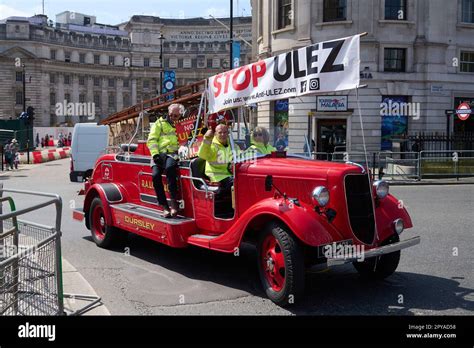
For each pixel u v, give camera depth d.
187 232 6.85
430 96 28.88
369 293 6.12
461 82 29.64
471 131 30.28
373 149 27.92
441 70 29.08
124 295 6.06
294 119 26.91
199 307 5.63
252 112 7.94
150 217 7.27
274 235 5.60
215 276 6.88
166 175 7.25
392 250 5.65
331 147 27.72
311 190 5.77
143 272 7.08
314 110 27.03
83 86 102.94
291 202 5.66
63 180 22.00
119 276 6.88
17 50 93.12
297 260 5.41
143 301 5.84
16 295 4.82
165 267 7.34
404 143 27.42
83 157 19.47
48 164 34.38
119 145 9.73
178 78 109.12
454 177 21.89
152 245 8.82
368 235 5.90
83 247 8.72
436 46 28.91
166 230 6.89
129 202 8.55
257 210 5.75
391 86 28.27
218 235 6.66
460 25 29.59
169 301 5.84
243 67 6.80
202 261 7.71
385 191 6.24
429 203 14.03
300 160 6.54
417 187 19.36
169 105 8.37
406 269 7.17
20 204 13.89
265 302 5.80
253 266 7.39
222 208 6.77
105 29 108.94
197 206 6.94
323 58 5.80
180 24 108.69
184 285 6.46
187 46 108.62
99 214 8.84
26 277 4.94
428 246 8.52
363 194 5.91
